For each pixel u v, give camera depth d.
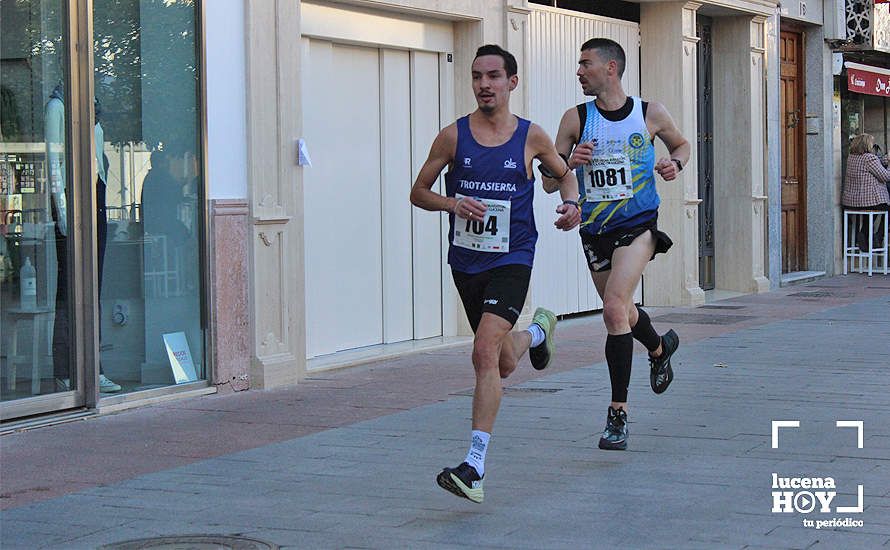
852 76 36.25
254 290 16.95
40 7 14.58
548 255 24.25
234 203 16.73
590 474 11.50
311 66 18.84
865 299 28.78
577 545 9.23
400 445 13.10
